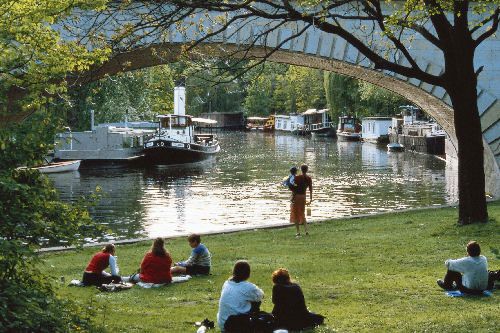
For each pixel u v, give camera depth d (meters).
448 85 17.19
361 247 16.31
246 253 16.17
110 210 31.31
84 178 45.47
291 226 20.92
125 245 18.45
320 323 9.12
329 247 16.59
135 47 14.85
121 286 12.14
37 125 7.45
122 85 58.78
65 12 12.26
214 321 9.67
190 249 17.25
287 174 46.59
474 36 27.98
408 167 49.62
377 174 45.06
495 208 21.20
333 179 42.34
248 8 14.94
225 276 13.30
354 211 29.59
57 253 17.19
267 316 8.85
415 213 22.09
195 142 64.31
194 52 15.46
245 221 28.12
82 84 17.14
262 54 30.19
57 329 6.85
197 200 34.47
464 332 8.62
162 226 27.03
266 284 12.39
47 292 7.52
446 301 10.41
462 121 17.48
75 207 7.55
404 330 8.77
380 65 16.52
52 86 10.88
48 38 11.45
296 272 13.46
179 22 14.87
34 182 7.49
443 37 16.88
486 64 28.00
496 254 14.56
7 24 11.09
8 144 7.29
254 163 55.25
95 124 57.59
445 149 56.59
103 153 52.75
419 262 14.17
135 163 55.06
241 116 126.44
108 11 14.57
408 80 29.25
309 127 101.06
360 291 11.42
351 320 9.38
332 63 30.31
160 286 12.38
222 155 63.53
